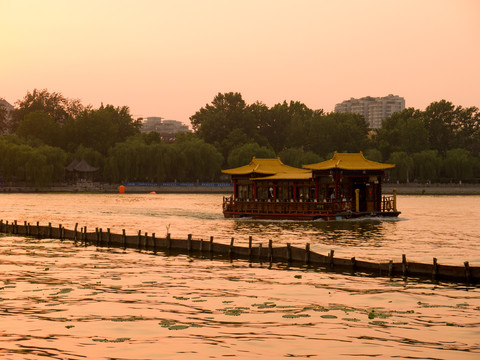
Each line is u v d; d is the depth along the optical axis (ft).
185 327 86.43
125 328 86.28
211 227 248.11
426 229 238.27
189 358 72.84
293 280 125.90
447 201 508.53
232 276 131.13
